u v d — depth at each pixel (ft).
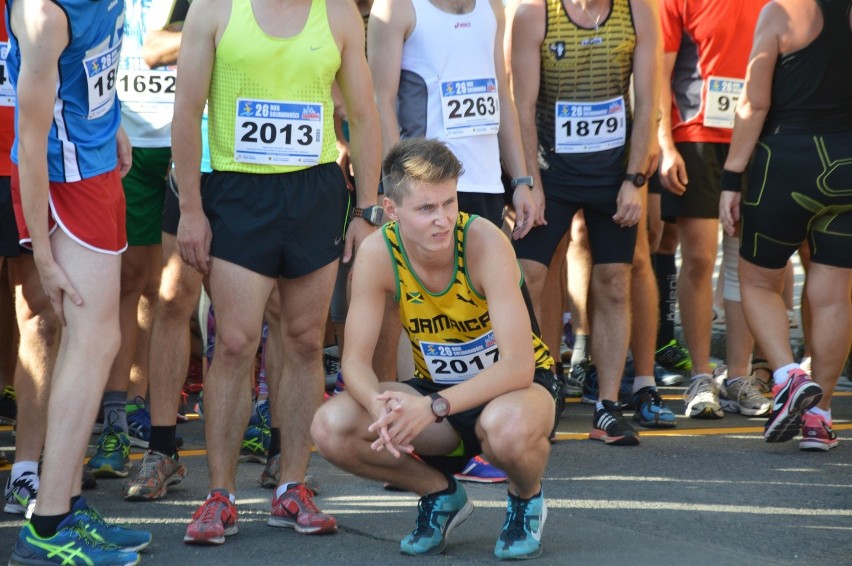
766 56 41.09
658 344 59.31
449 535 31.37
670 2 49.62
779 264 42.32
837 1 40.09
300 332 32.19
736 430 46.11
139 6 41.32
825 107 40.45
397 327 40.70
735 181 43.11
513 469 27.76
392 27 39.75
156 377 36.42
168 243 36.37
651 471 38.88
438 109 40.11
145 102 41.37
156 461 36.22
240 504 35.12
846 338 41.83
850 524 32.37
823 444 41.73
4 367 46.65
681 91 49.90
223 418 31.32
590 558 28.96
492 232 28.27
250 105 30.96
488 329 28.94
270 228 30.99
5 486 36.63
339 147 48.88
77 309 28.53
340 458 28.73
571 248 54.75
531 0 43.47
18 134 27.61
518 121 42.45
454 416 28.73
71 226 28.32
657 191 55.77
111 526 29.48
